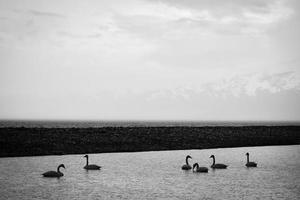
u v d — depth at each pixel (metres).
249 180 34.44
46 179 33.56
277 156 52.25
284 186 32.03
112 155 50.16
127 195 28.34
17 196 27.61
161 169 39.72
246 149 61.09
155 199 27.31
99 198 27.42
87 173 36.84
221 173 38.06
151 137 64.81
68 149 52.19
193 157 50.38
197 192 29.48
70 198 27.30
